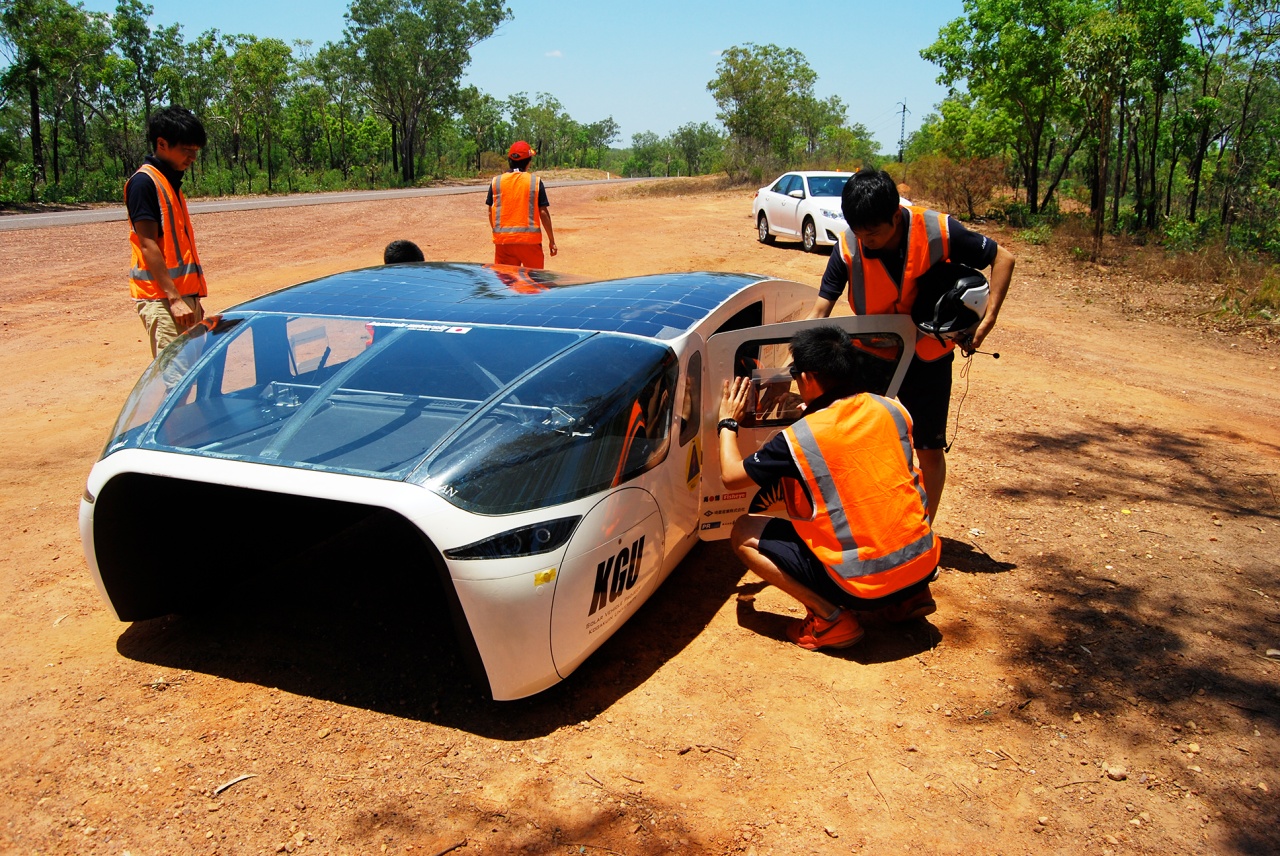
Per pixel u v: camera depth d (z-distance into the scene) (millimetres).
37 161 41719
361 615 3740
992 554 4465
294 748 2887
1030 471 5723
